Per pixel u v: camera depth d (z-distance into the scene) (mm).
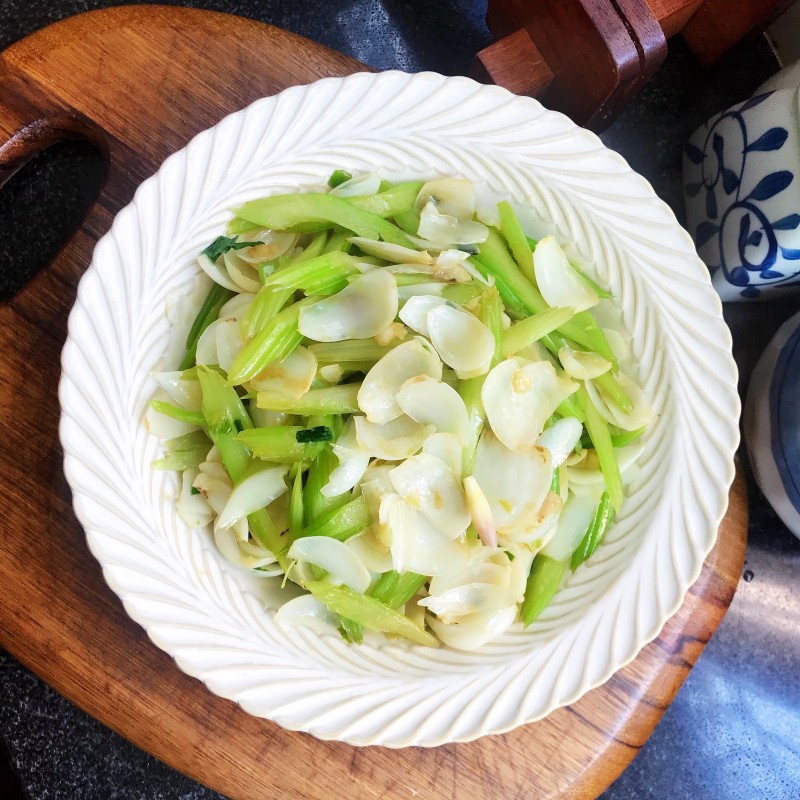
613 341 348
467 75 465
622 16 363
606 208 340
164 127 380
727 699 455
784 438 404
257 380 316
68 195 422
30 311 370
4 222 424
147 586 316
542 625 334
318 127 333
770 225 388
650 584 326
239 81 385
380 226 338
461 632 326
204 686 358
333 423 319
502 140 339
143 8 385
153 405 323
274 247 339
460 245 341
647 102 463
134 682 355
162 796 444
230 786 356
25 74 375
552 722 372
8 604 354
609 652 322
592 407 339
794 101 374
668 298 338
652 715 378
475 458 318
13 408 364
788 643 453
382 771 361
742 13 414
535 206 346
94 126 380
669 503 330
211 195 329
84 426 317
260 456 317
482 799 362
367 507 317
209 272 332
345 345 319
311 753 359
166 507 329
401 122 337
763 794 456
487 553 316
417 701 318
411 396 306
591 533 340
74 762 446
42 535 359
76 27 380
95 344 320
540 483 316
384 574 325
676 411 335
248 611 326
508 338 329
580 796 369
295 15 460
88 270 320
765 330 456
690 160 451
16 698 446
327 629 331
